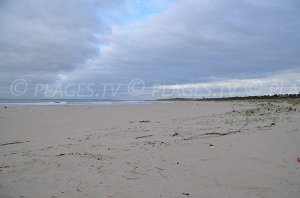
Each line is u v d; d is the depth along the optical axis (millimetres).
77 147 6520
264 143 6578
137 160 5367
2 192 3883
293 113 13141
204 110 17828
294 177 4320
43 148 6500
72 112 15969
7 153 6047
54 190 3947
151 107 21938
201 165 5012
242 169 4746
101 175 4547
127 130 8906
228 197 3643
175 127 9297
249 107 20078
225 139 7117
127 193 3812
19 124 10562
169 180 4289
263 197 3623
